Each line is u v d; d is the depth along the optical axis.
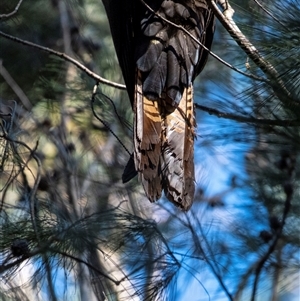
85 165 12.57
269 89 8.06
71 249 8.59
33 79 13.51
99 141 13.02
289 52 8.05
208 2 8.41
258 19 8.30
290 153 8.95
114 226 8.84
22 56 13.63
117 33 9.08
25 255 8.44
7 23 13.56
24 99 13.07
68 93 13.22
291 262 9.55
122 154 12.86
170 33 8.83
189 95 8.70
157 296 8.77
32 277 8.80
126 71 9.00
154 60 8.70
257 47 8.15
